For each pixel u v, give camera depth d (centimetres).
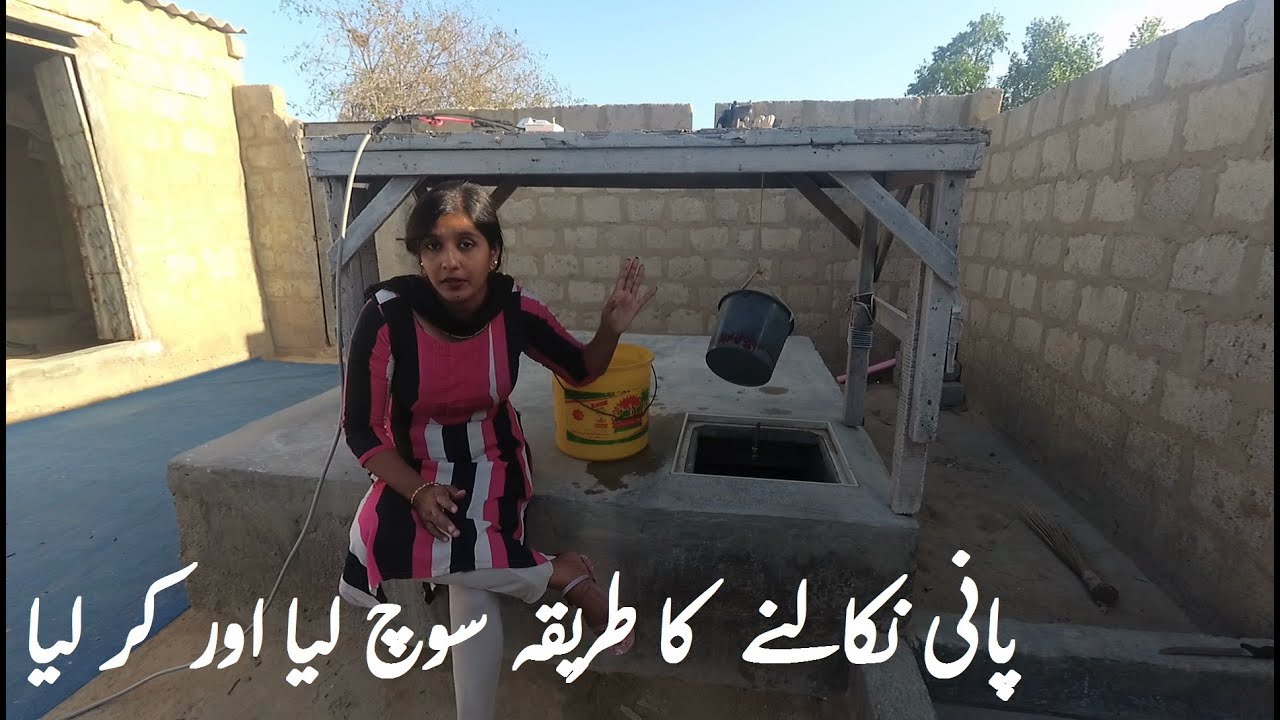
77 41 524
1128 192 295
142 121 579
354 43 1223
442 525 155
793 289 570
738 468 295
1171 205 263
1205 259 242
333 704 209
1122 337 296
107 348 555
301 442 256
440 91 1307
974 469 377
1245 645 196
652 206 572
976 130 169
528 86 1451
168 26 598
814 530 200
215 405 522
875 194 178
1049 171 374
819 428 283
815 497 213
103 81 543
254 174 691
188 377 621
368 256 223
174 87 606
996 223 451
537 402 309
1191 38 253
